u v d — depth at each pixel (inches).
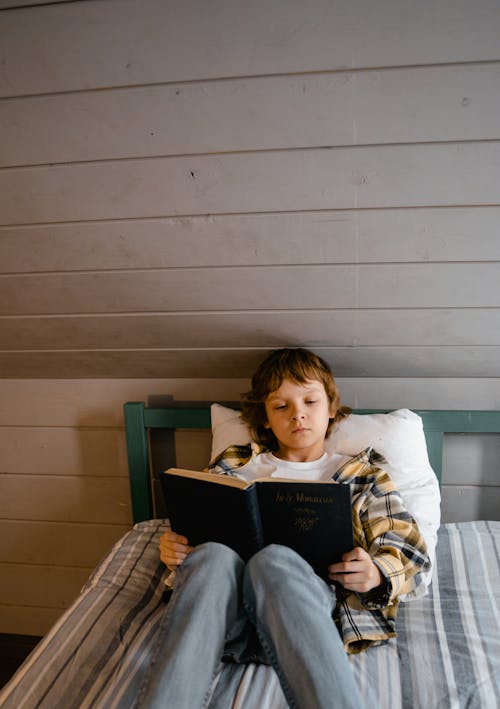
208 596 33.6
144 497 58.5
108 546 63.7
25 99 37.5
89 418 59.9
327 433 50.4
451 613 40.9
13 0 33.5
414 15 32.7
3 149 39.9
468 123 36.5
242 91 36.2
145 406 58.9
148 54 35.1
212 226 43.2
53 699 33.0
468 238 42.3
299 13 33.0
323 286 46.9
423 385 55.0
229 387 57.5
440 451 54.3
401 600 42.1
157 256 45.7
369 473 46.2
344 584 37.5
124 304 50.2
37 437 61.3
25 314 51.9
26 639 66.1
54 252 46.1
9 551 65.5
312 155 38.8
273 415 47.9
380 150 38.2
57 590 66.0
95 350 55.4
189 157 39.5
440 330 49.7
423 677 34.8
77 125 38.5
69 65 35.9
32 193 42.2
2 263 47.3
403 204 40.8
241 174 40.1
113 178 41.0
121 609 41.1
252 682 34.9
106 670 35.4
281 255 44.8
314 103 36.4
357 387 56.0
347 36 33.7
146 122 38.0
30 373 58.9
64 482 62.4
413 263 44.4
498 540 49.4
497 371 53.3
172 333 52.7
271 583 34.2
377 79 35.2
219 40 34.3
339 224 42.3
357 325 50.1
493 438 55.8
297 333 51.6
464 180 39.1
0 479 63.2
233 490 36.7
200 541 39.9
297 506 36.9
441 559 47.4
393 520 42.9
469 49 33.6
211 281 47.4
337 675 30.6
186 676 30.6
